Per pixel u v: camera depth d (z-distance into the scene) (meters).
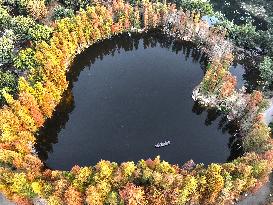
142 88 173.00
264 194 134.38
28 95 144.88
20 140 138.38
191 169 134.00
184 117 162.12
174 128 158.12
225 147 153.88
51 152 150.62
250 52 191.38
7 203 129.38
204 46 190.75
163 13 192.12
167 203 121.12
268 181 137.88
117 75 179.62
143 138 154.12
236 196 129.50
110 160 147.25
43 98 151.12
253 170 126.31
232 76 168.12
